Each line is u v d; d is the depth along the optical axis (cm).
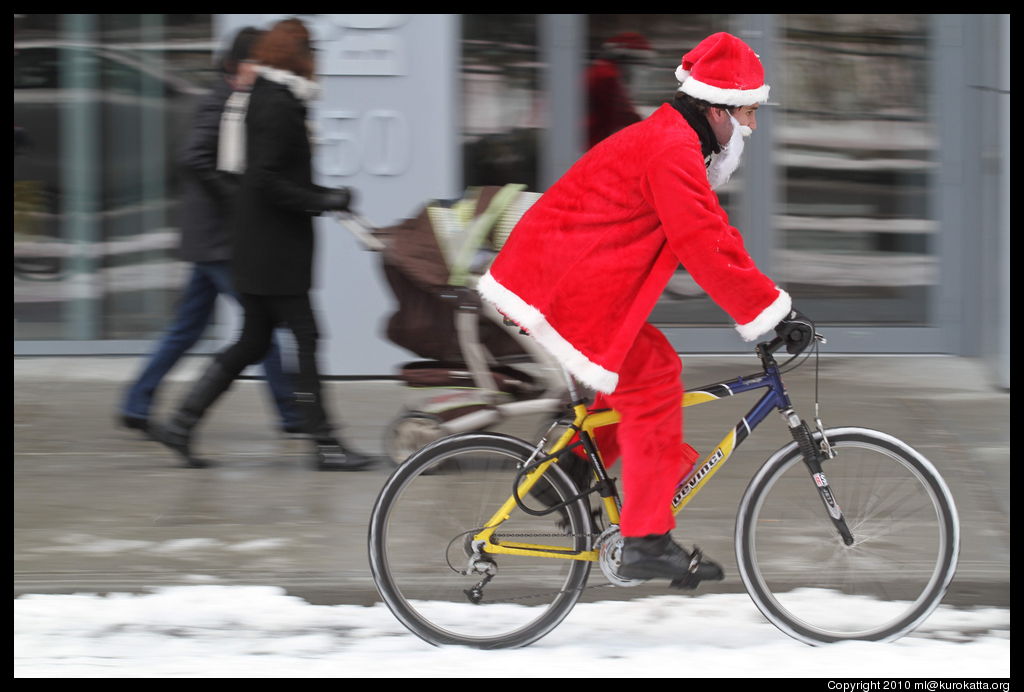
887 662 975
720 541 1205
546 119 1934
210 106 1435
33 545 1203
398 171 1808
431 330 1361
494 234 1338
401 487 991
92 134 1953
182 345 1491
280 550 1192
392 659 977
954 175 1959
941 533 1003
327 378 1853
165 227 1973
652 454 954
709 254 916
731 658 980
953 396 1734
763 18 1933
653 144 928
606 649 998
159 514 1289
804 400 1703
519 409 1375
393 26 1788
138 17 1931
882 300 1994
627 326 936
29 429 1591
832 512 1004
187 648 992
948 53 1941
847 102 1958
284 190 1316
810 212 1980
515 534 997
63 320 1983
